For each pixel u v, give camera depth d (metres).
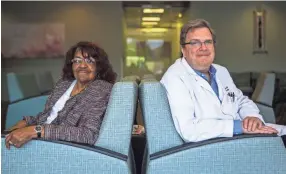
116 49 7.84
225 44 7.88
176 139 1.51
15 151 1.44
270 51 7.88
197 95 1.60
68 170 1.45
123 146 1.49
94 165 1.45
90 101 1.62
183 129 1.49
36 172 1.45
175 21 8.03
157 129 1.51
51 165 1.45
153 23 8.08
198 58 1.66
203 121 1.51
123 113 1.49
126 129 1.49
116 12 7.82
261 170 1.45
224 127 1.48
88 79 1.93
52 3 7.71
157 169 1.46
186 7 7.89
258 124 1.52
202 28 1.68
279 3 7.85
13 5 7.62
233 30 7.88
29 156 1.44
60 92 2.01
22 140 1.43
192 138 1.49
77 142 1.50
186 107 1.52
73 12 7.76
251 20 7.88
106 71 1.96
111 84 1.72
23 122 2.04
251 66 7.87
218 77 1.84
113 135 1.49
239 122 1.50
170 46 8.03
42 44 7.69
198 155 1.45
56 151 1.45
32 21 7.69
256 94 3.73
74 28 7.77
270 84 3.49
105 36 7.83
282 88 5.22
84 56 1.91
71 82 2.03
